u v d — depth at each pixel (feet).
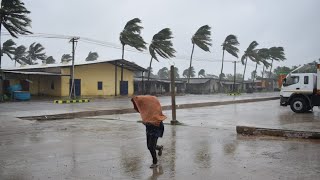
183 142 32.58
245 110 73.82
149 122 23.02
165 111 72.33
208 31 204.33
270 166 22.90
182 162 24.32
